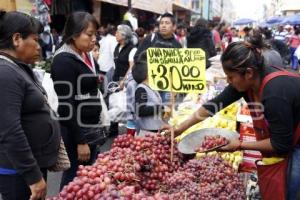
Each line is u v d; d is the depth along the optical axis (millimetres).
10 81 2105
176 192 1980
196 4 41594
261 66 2031
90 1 10078
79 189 1802
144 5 14547
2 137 2111
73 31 2873
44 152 2352
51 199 1815
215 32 13125
